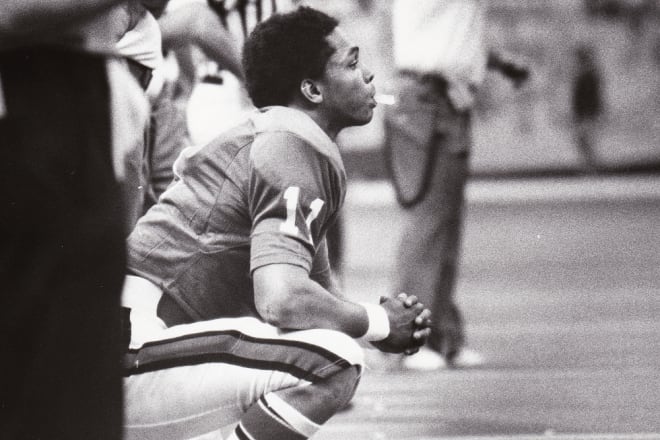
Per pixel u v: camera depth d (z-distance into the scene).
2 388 6.12
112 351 6.31
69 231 6.07
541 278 28.17
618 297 24.81
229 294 8.91
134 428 8.54
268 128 8.66
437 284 17.84
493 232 40.06
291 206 8.40
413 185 17.94
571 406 14.57
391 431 13.37
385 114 18.12
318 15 9.00
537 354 18.44
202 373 8.37
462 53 17.89
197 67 14.26
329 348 8.23
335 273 17.33
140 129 7.30
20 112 6.00
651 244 35.31
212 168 8.83
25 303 6.07
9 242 6.04
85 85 6.11
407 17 17.86
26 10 5.79
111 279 6.26
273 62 8.95
